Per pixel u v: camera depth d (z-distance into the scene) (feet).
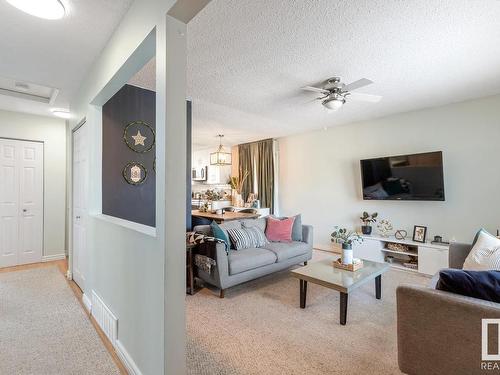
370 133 15.72
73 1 5.79
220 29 6.76
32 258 14.40
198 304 9.55
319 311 9.00
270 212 20.70
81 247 10.42
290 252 12.71
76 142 11.31
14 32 6.91
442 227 13.21
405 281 11.85
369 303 9.60
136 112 10.19
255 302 9.73
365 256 14.65
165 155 4.58
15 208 13.93
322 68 8.99
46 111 13.69
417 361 4.92
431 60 8.48
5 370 5.98
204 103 12.53
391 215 14.97
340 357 6.54
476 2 5.83
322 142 18.17
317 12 6.14
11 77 9.69
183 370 4.74
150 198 10.56
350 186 16.72
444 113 13.07
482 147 12.06
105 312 7.31
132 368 5.70
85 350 6.72
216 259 9.99
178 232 4.71
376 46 7.63
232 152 25.43
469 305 4.37
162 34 4.76
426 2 5.83
